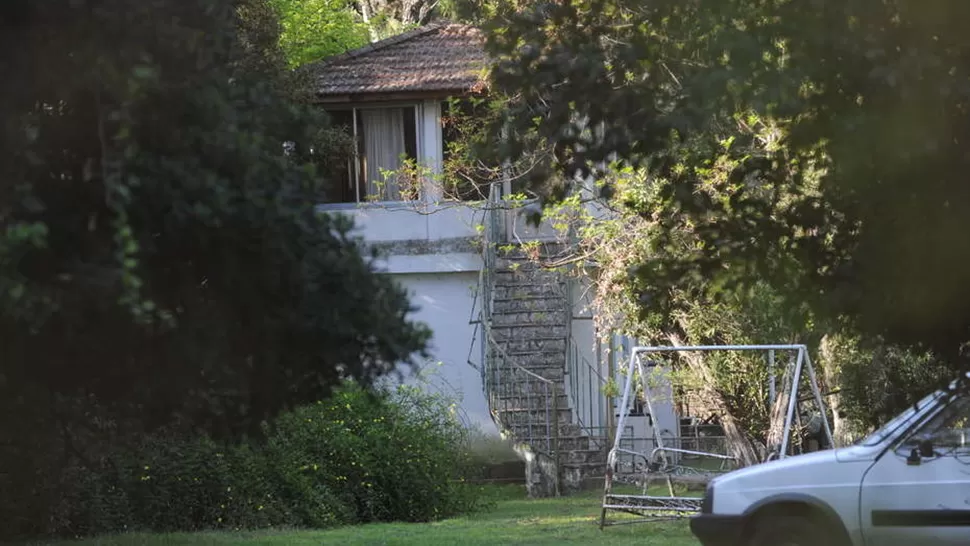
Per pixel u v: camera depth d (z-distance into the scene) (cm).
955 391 1922
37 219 1259
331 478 4503
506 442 6322
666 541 3662
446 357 6331
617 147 1617
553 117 1650
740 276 1870
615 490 5553
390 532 3938
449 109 6269
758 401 4934
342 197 6388
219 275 1438
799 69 1477
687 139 1778
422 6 10025
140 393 1595
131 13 1284
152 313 1309
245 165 1381
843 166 1539
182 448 4062
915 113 1432
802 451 5147
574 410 6325
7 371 1438
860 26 1436
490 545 3488
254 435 1712
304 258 1429
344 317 1457
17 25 1287
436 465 4744
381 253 1645
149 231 1334
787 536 2573
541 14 1722
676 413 6041
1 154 1251
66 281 1232
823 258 1769
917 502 2464
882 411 2305
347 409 4669
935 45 1429
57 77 1309
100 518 3853
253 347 1536
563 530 3997
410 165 6022
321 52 8194
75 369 1498
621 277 4503
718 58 1542
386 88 6262
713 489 2634
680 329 4900
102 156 1302
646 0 1599
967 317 1639
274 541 3562
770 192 1878
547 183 1759
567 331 6078
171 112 1360
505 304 6134
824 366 4475
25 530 3650
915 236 1559
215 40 1455
